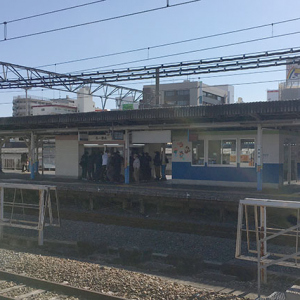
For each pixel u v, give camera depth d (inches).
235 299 256.4
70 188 755.4
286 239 452.8
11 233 559.2
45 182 896.9
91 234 543.8
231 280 324.8
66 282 299.6
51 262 356.5
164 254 417.7
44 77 967.6
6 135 1120.2
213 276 335.0
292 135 812.0
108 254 426.6
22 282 305.9
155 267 369.4
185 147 844.0
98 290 281.9
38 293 280.2
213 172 810.2
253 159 765.3
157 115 734.5
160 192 661.3
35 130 1000.9
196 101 2726.4
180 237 509.4
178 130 847.1
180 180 847.7
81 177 992.9
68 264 349.1
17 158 1536.7
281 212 553.3
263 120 698.8
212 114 676.1
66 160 1007.6
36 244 472.4
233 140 788.0
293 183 826.2
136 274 318.3
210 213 614.9
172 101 2800.2
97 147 981.2
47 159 1376.7
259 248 277.0
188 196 621.6
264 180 753.6
